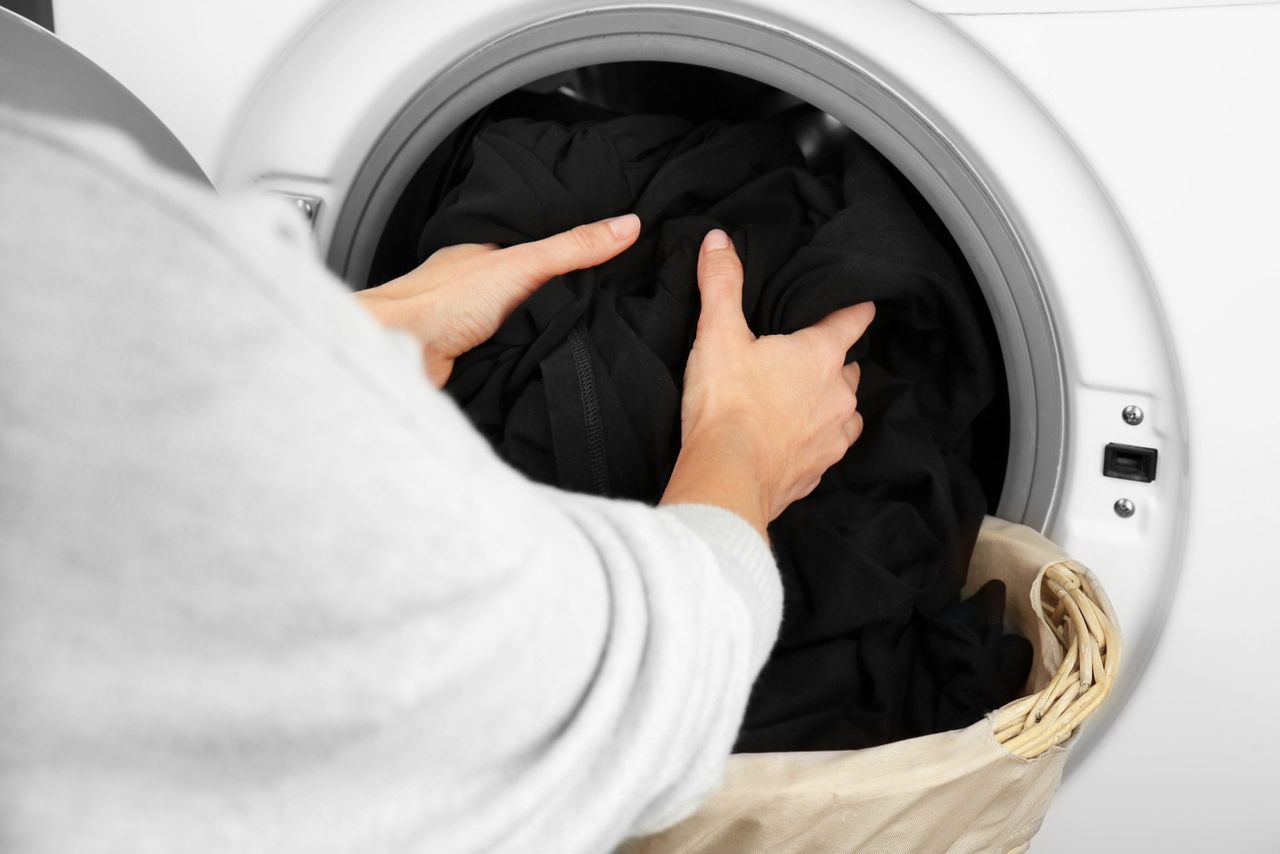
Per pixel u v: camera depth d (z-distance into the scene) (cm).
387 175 78
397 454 25
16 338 22
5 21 56
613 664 30
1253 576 72
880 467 77
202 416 23
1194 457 70
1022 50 63
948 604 77
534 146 78
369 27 72
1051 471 76
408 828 28
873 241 74
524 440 72
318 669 25
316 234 79
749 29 70
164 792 26
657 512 36
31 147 22
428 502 25
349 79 74
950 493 78
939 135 70
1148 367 71
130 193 22
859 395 78
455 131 86
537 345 71
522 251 70
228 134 73
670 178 77
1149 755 79
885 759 63
